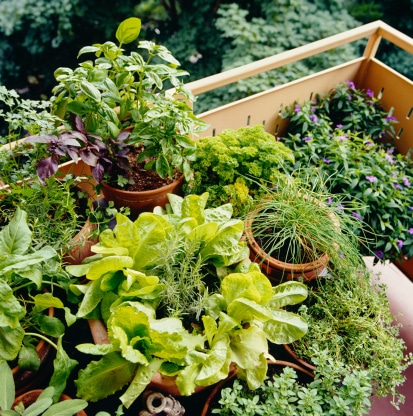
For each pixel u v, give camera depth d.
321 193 1.96
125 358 1.39
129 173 1.83
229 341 1.48
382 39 4.77
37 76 5.27
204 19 5.27
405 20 4.94
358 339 1.69
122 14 5.09
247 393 1.58
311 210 1.84
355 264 1.87
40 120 1.62
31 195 1.68
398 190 2.46
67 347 1.70
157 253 1.57
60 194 1.68
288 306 1.86
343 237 1.84
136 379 1.34
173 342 1.37
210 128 2.39
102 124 1.84
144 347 1.42
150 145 1.86
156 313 1.59
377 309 1.79
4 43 4.94
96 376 1.40
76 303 1.63
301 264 1.76
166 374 1.40
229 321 1.45
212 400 1.57
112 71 1.92
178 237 1.60
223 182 1.92
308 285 1.94
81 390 1.39
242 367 1.45
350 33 2.50
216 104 4.57
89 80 1.71
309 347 1.64
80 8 4.82
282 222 1.86
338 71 2.78
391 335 1.77
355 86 2.99
